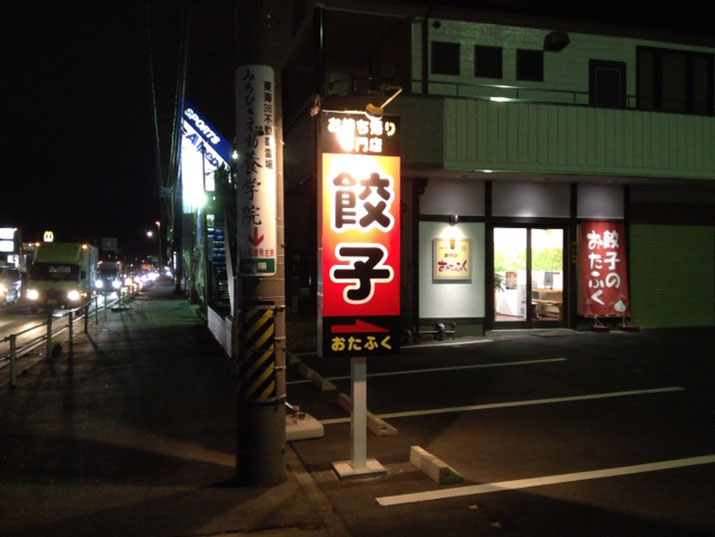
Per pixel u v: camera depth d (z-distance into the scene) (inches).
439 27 547.8
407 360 453.4
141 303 1200.8
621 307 595.5
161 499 202.5
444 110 492.1
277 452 215.8
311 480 220.1
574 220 586.6
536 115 510.9
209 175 839.1
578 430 276.7
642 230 609.6
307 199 677.3
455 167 493.7
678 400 329.7
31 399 350.9
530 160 509.0
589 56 583.2
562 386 364.5
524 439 264.5
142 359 493.0
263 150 215.9
